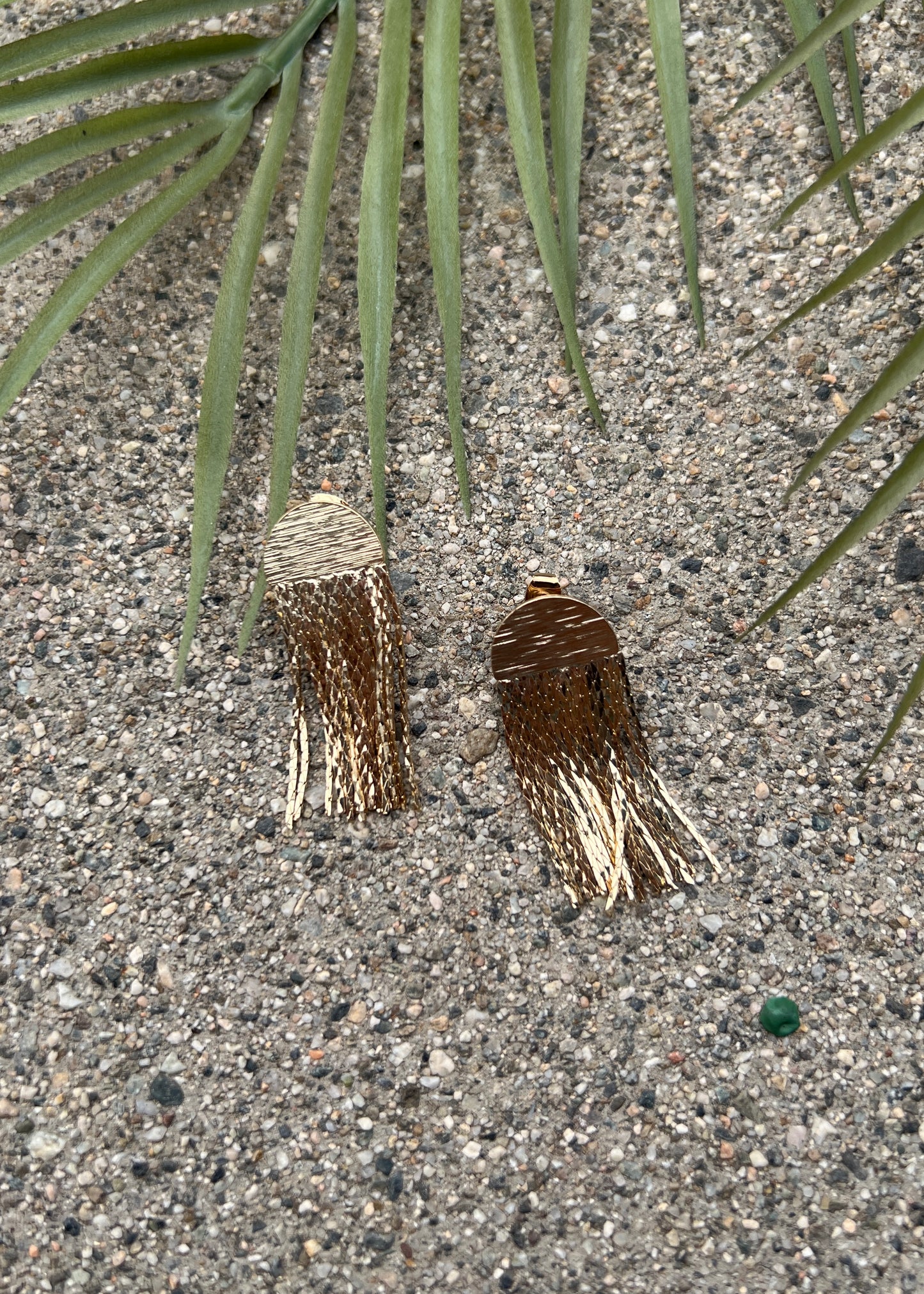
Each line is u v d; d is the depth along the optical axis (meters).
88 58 0.31
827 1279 0.27
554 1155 0.28
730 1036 0.28
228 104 0.29
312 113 0.31
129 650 0.30
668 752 0.29
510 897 0.29
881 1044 0.28
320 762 0.29
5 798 0.29
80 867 0.29
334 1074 0.28
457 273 0.27
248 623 0.27
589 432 0.30
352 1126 0.28
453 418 0.27
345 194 0.31
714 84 0.30
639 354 0.30
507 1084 0.28
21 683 0.30
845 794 0.29
